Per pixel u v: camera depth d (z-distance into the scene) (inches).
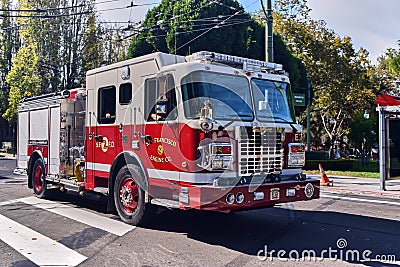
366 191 564.4
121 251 255.3
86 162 373.7
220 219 348.5
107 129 348.8
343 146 1644.9
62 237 288.2
